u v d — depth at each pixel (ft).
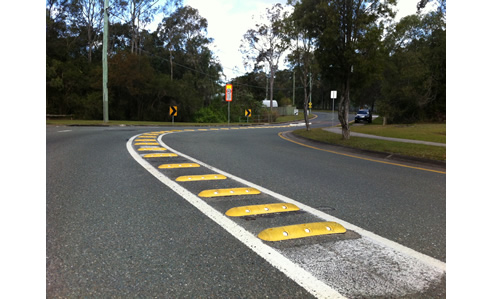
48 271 9.41
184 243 11.42
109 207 15.07
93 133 51.13
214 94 182.29
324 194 18.76
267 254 10.71
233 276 9.34
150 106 143.33
